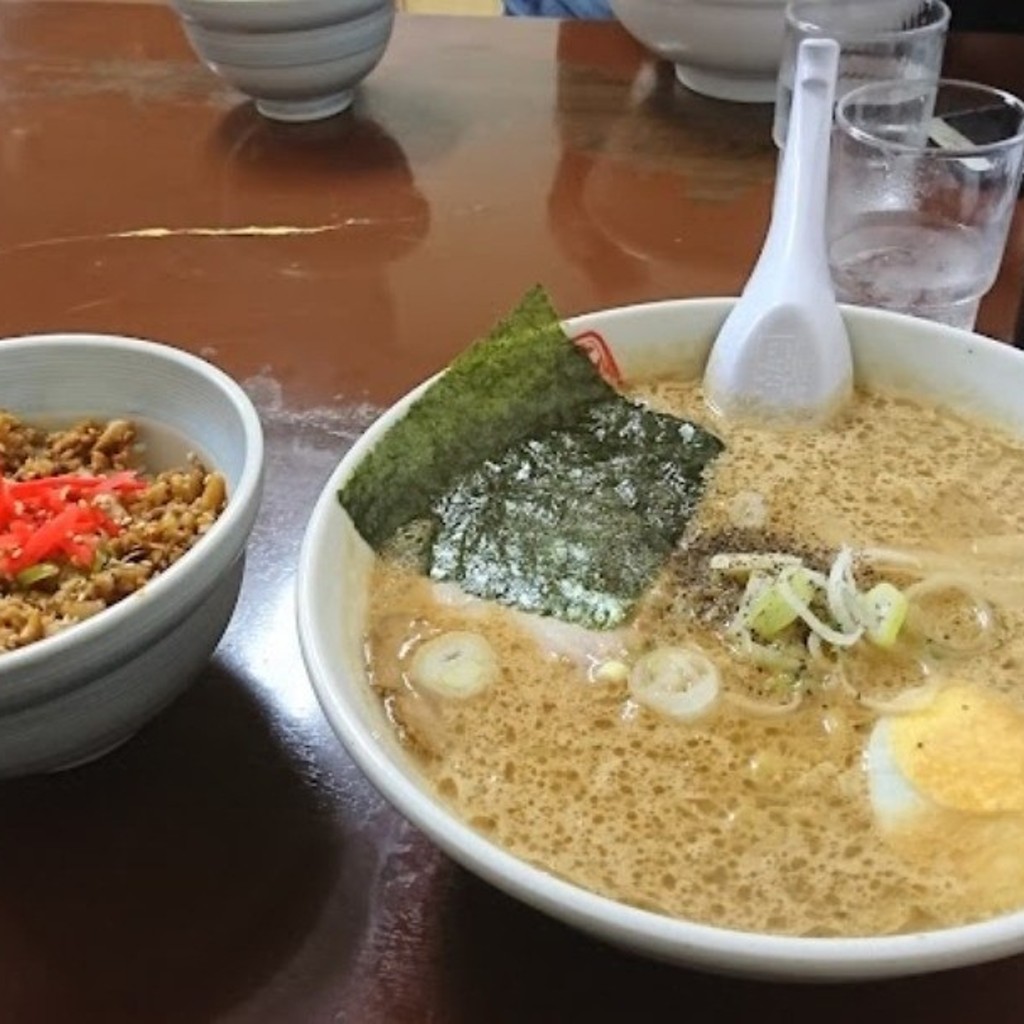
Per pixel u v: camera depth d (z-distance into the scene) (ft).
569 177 2.36
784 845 1.09
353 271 2.11
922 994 1.09
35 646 1.10
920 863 1.07
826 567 1.34
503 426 1.47
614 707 1.21
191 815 1.25
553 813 1.12
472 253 2.15
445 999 1.09
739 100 2.57
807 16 2.34
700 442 1.51
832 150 1.99
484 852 0.94
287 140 2.50
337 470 1.31
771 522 1.41
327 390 1.84
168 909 1.17
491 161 2.42
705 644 1.27
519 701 1.22
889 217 2.00
